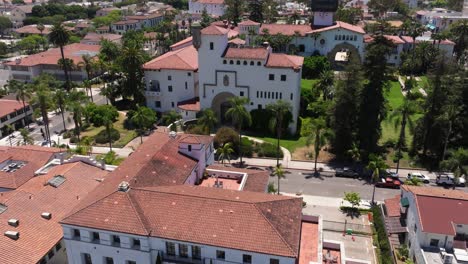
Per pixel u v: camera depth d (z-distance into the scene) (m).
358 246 61.84
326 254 48.59
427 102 88.56
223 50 99.56
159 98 113.62
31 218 54.72
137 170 54.12
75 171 65.56
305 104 113.94
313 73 149.25
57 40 139.25
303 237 48.16
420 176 80.94
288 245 41.91
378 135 90.62
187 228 44.62
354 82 88.19
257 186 58.38
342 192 77.12
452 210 56.25
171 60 111.62
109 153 85.75
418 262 55.47
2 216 53.34
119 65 117.62
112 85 122.75
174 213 46.38
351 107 88.38
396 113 84.69
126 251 45.97
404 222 63.22
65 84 141.12
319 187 78.94
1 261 47.38
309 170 85.94
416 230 57.12
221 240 43.03
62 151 76.44
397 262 58.12
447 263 52.12
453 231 53.69
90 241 46.78
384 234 62.09
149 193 48.94
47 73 144.25
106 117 98.75
